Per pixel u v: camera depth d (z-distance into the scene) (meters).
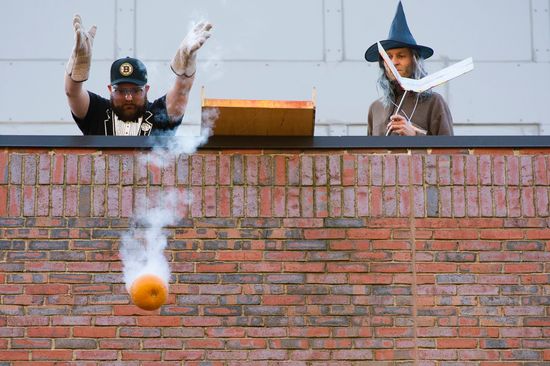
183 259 16.23
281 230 16.39
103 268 16.17
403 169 16.66
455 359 16.06
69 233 16.30
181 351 15.93
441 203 16.59
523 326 16.22
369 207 16.52
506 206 16.62
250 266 16.23
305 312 16.09
